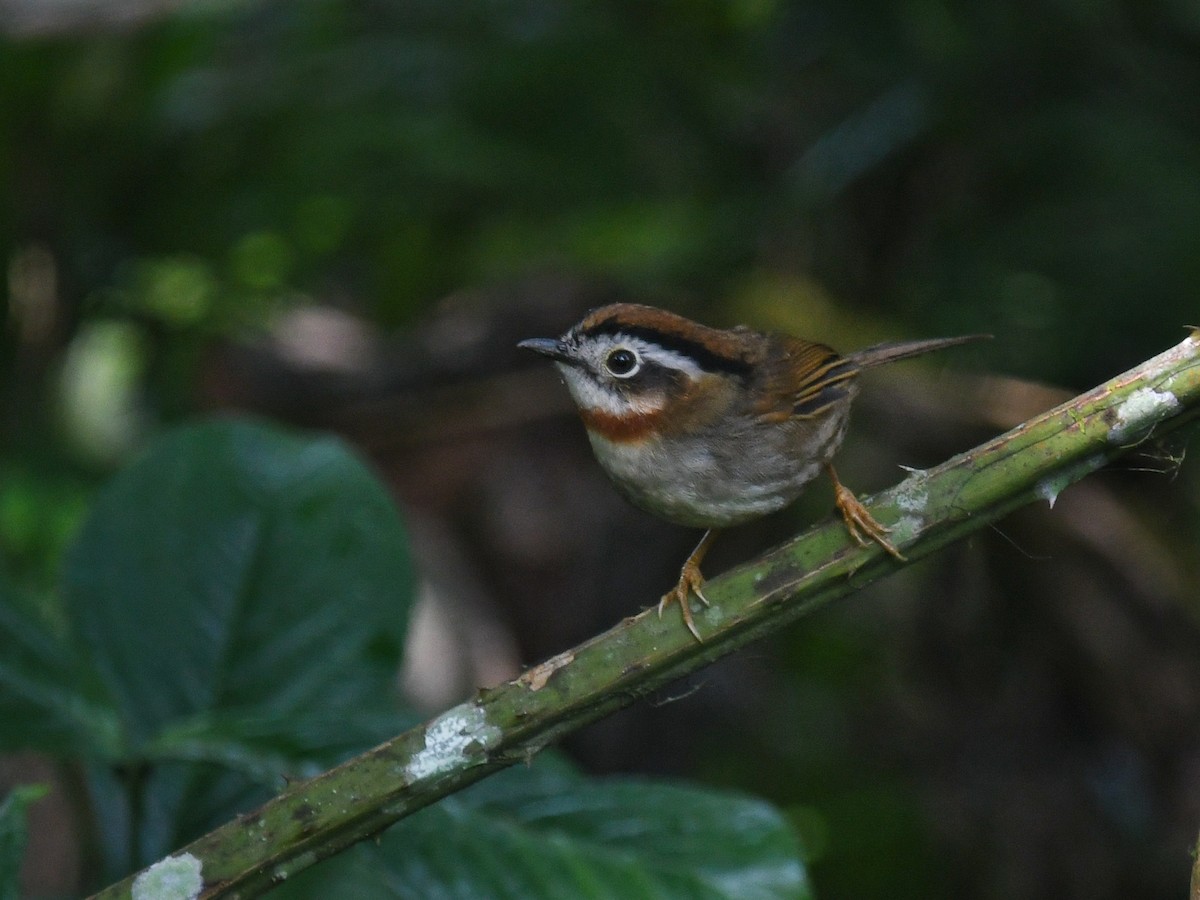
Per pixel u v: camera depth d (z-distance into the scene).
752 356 7.58
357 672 6.13
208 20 12.44
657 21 12.72
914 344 8.27
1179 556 10.70
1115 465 10.93
